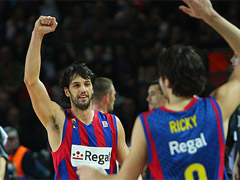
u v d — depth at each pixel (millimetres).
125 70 22922
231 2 23594
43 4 26312
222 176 6531
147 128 6426
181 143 6391
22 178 15805
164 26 24281
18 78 23156
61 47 23750
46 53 23719
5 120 20719
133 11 24469
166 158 6371
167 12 25062
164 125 6430
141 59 23172
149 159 6453
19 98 22438
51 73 23250
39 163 16359
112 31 24312
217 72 14625
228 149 10766
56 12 26188
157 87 12352
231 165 10742
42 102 8906
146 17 25172
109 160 9398
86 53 23828
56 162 9188
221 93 6680
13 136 15781
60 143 9133
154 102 12430
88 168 6918
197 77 6508
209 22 6324
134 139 6500
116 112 19734
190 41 20719
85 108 9305
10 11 26625
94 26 24500
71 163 9086
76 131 9203
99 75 22203
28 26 25281
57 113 9172
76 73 9328
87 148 9203
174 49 6621
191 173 6355
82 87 9289
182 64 6465
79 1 26531
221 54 14680
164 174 6387
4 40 25344
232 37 6344
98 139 9312
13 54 24188
